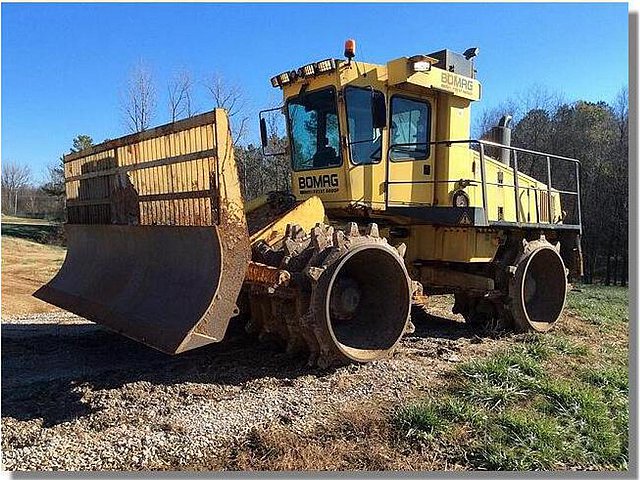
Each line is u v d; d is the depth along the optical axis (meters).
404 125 7.17
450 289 8.48
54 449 4.00
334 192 6.84
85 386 5.34
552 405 5.20
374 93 6.52
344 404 4.95
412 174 7.25
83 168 7.32
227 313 4.95
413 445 4.29
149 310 5.45
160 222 5.84
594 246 32.38
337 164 6.75
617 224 31.39
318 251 5.59
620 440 4.60
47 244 34.06
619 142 32.00
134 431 4.30
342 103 6.59
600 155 32.66
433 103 7.48
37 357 6.55
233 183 5.09
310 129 7.09
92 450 4.01
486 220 6.94
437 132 7.56
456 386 5.48
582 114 34.22
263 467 3.88
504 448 4.30
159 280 5.64
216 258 5.02
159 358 6.43
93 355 6.63
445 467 4.02
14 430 4.32
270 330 6.12
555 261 8.65
